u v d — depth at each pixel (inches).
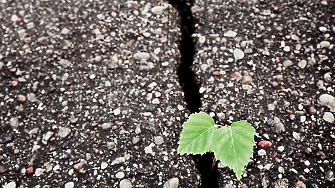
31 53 19.2
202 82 18.4
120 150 17.5
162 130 17.7
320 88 18.0
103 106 18.2
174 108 18.0
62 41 19.4
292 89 18.1
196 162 17.3
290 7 19.6
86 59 19.0
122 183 17.1
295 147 17.2
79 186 17.1
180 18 19.8
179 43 19.3
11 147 17.7
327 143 17.2
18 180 17.3
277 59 18.6
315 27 19.1
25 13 20.2
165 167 17.2
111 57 19.0
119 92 18.4
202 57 18.8
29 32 19.7
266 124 17.6
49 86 18.6
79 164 17.3
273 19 19.4
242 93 18.1
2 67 19.0
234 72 18.4
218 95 18.1
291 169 17.0
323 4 19.5
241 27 19.3
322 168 16.9
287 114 17.7
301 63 18.5
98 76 18.7
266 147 17.2
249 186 16.8
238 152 15.5
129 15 19.8
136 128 17.7
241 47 18.9
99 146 17.6
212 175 17.1
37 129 17.9
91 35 19.4
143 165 17.2
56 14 20.0
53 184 17.2
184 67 18.9
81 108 18.2
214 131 15.8
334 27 19.0
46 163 17.4
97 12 20.0
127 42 19.3
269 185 16.8
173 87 18.4
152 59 18.9
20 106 18.3
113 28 19.6
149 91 18.3
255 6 19.7
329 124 17.5
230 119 17.7
